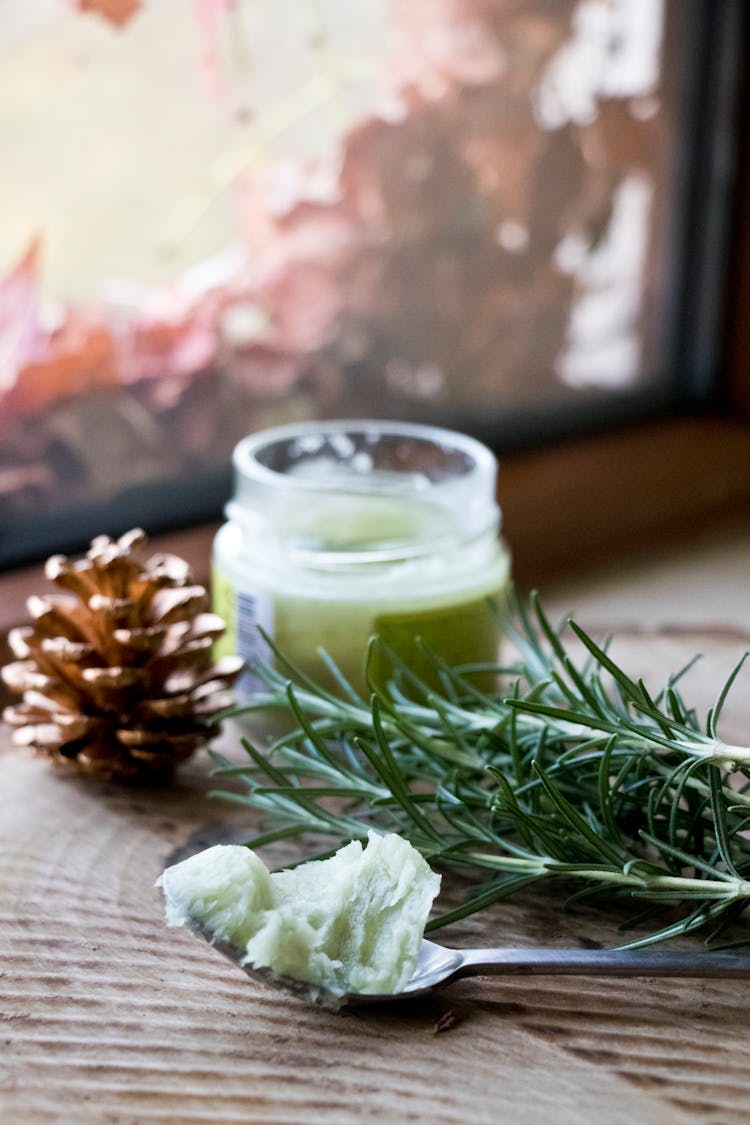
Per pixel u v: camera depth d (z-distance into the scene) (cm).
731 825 40
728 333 71
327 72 57
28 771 44
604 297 67
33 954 38
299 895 37
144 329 56
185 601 44
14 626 49
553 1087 35
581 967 37
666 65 67
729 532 65
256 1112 34
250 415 59
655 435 68
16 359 53
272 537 46
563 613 56
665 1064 35
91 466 55
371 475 49
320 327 60
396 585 45
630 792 40
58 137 52
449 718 41
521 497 60
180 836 42
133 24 53
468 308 63
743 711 47
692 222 69
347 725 41
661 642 51
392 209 60
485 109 62
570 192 65
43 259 53
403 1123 34
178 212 56
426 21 59
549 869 37
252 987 37
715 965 36
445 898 40
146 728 43
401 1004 37
